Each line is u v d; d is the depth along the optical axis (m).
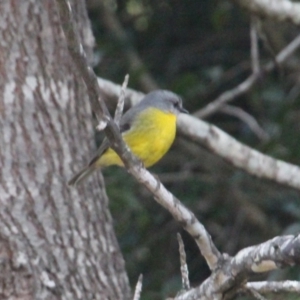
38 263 10.44
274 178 13.01
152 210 16.44
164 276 15.90
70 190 10.91
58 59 11.23
